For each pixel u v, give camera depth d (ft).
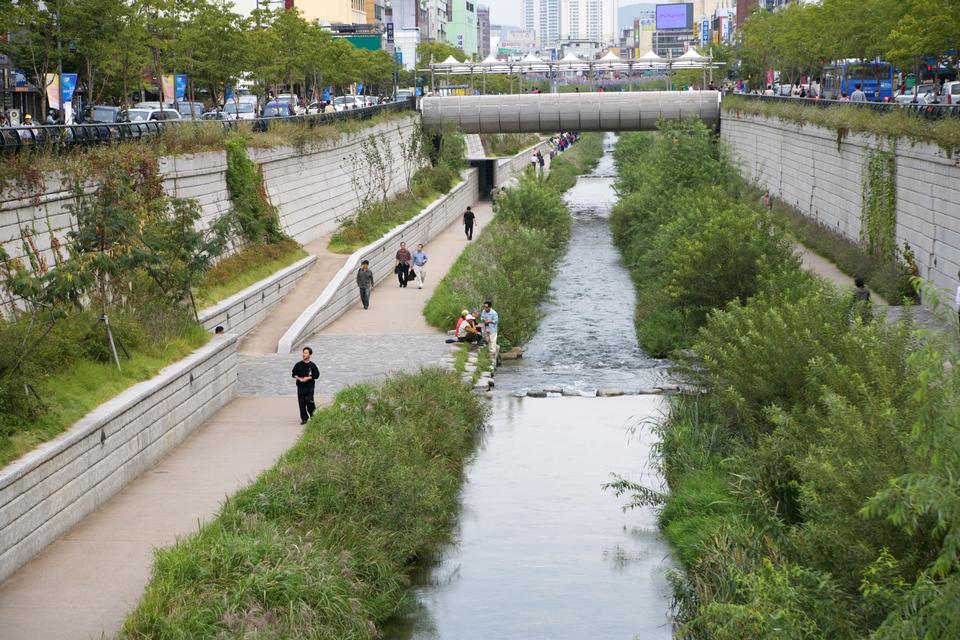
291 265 130.52
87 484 57.52
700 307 107.65
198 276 87.56
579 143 511.81
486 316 111.75
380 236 160.04
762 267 102.27
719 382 73.56
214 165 121.49
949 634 29.96
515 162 340.39
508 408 93.86
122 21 139.33
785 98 203.72
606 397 97.60
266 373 95.45
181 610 43.42
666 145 178.81
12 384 56.13
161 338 77.46
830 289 74.49
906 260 127.13
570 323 133.49
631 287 160.35
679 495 66.85
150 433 67.00
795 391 64.39
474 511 69.46
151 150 101.09
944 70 231.09
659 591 57.57
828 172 168.55
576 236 222.89
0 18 125.08
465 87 480.23
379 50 372.58
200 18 170.81
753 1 580.30
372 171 197.98
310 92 289.74
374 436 67.92
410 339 112.47
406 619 54.39
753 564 48.88
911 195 127.13
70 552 52.24
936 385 34.09
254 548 48.70
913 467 39.04
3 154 75.66
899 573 39.22
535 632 53.01
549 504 70.54
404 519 59.88
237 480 63.77
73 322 69.72
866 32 213.87
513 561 61.77
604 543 64.28
